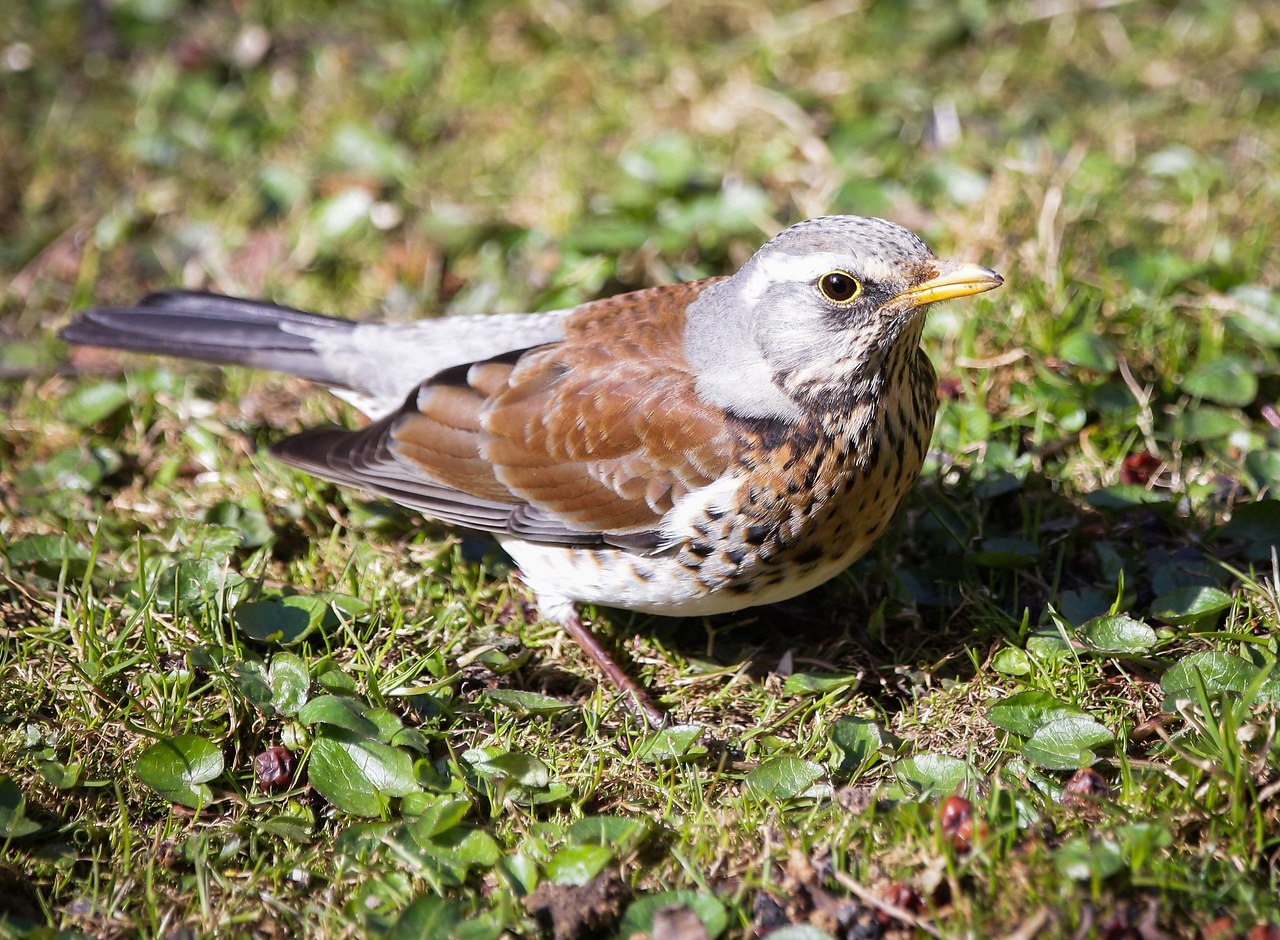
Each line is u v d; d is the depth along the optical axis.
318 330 11.77
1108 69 16.20
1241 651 9.51
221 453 12.20
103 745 9.39
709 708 10.03
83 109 16.58
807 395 9.48
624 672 10.48
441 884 8.29
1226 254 13.14
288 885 8.51
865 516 9.74
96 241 14.90
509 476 10.16
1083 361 11.78
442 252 14.52
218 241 14.98
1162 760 8.72
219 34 17.38
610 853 8.23
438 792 8.91
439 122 16.22
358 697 9.52
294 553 11.45
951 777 8.78
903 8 17.06
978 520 10.95
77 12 17.59
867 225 9.44
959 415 11.74
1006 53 16.38
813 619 10.77
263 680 9.55
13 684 9.77
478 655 10.28
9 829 8.58
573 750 9.49
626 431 9.80
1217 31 16.39
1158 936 7.50
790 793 8.82
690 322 10.20
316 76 16.91
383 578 10.97
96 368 13.38
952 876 7.79
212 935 8.08
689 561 9.79
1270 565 10.40
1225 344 12.38
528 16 17.34
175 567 10.48
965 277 9.15
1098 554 10.67
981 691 9.76
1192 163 14.29
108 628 10.19
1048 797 8.52
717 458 9.60
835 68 16.36
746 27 17.16
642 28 17.11
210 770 9.05
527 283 13.97
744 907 8.05
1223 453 11.47
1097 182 14.12
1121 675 9.67
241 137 16.05
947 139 15.23
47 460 12.20
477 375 10.44
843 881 7.97
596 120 15.91
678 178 14.61
